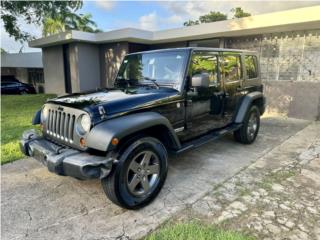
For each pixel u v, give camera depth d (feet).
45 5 38.42
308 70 26.94
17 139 18.01
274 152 15.57
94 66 46.26
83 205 9.64
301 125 23.16
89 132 8.30
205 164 13.61
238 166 13.35
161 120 9.56
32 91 60.75
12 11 37.52
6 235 7.96
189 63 11.36
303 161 14.06
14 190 10.81
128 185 8.86
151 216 8.88
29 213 9.12
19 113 29.30
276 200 9.91
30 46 49.85
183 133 11.69
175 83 11.27
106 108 8.68
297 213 9.03
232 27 28.71
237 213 9.02
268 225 8.32
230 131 14.74
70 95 10.89
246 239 7.54
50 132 10.14
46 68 52.95
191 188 10.91
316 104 25.43
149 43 43.14
